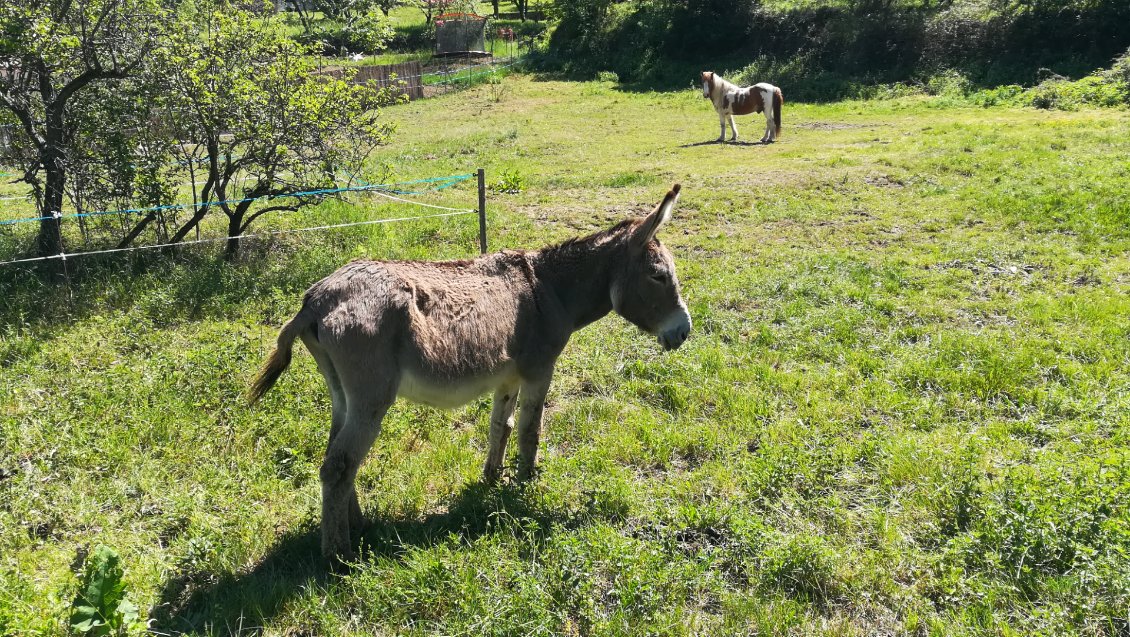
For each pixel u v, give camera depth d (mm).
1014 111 20453
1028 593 3775
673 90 29500
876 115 22047
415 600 3730
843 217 11164
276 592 3814
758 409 5805
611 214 11562
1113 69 21656
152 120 9164
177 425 5332
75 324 7176
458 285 4219
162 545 4301
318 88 9312
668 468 5137
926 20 28000
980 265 8922
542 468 4930
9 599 3537
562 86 31312
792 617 3648
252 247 9711
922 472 4840
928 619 3670
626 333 7270
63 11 8242
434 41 42750
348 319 3809
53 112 8414
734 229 10836
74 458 4898
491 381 4305
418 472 4953
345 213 11523
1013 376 6094
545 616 3543
